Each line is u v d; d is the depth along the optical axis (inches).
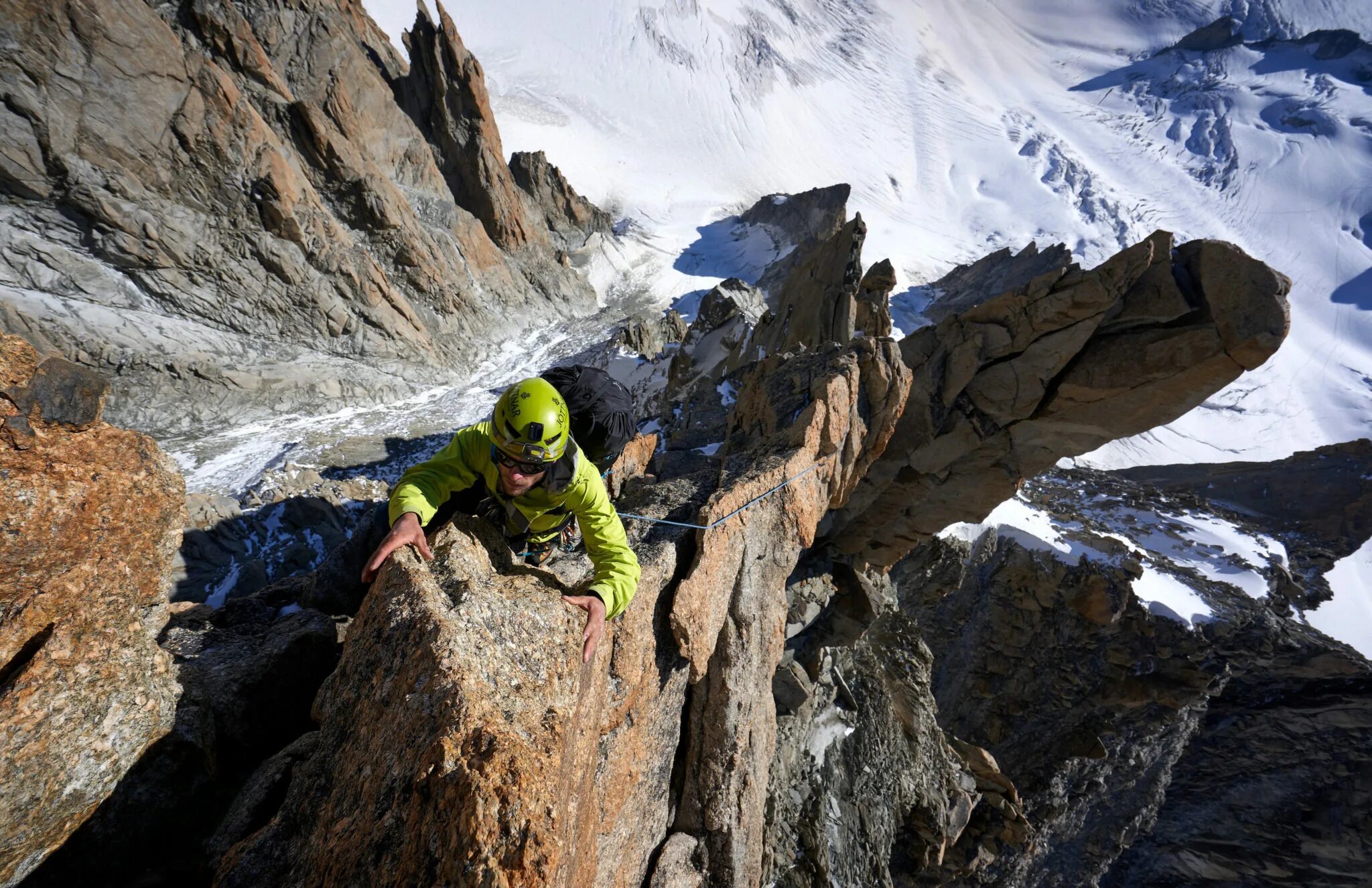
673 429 667.4
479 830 85.8
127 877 131.3
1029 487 1674.5
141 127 1854.1
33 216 1748.3
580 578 189.9
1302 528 2497.5
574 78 7268.7
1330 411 6269.7
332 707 130.0
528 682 118.9
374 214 2394.2
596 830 182.7
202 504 1123.9
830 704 769.6
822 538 741.3
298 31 2664.9
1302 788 1850.4
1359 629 5142.7
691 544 300.4
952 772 976.9
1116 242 7751.0
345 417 1994.3
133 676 129.9
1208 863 2032.5
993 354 654.5
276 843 116.9
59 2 1699.1
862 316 893.8
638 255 4473.4
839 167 7869.1
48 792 113.7
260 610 243.3
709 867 319.3
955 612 1385.3
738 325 1272.1
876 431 494.9
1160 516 1803.6
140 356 1759.4
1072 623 1318.9
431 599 121.3
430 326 2541.8
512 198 3334.2
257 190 2034.9
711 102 7657.5
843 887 685.3
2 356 114.9
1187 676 1285.7
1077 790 1491.1
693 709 322.0
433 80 3120.1
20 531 114.9
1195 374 569.6
